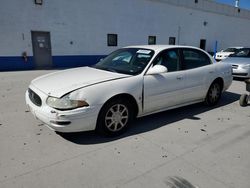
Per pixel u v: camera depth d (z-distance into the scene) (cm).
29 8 1116
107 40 1431
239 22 2536
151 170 257
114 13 1419
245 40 2741
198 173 253
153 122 402
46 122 297
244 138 345
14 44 1113
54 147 305
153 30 1662
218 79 498
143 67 366
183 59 425
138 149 305
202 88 459
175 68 408
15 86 705
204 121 413
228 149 310
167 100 394
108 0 1372
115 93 318
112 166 264
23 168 257
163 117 428
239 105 528
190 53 444
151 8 1605
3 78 865
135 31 1554
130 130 364
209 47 2223
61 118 286
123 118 345
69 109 287
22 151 293
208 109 488
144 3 1555
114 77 336
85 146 310
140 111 361
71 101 288
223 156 291
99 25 1372
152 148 308
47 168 258
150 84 359
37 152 292
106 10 1378
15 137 333
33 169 255
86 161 273
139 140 331
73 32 1283
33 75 952
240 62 866
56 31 1224
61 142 320
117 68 389
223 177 247
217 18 2211
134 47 434
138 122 400
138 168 261
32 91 335
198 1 1948
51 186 227
